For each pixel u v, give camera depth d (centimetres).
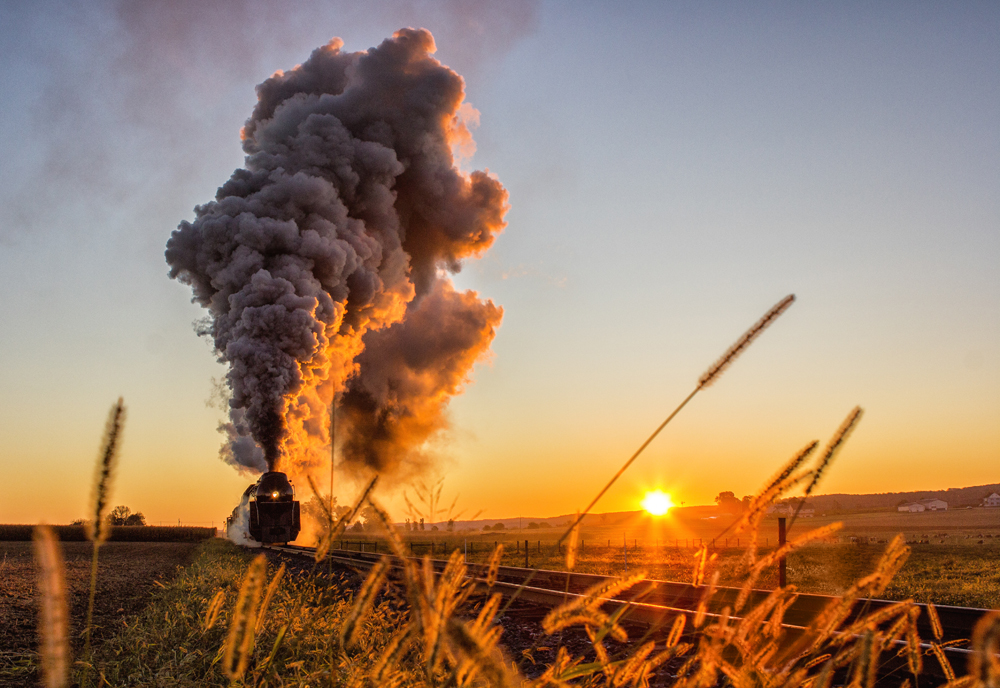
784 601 109
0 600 1043
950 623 645
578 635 568
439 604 90
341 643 103
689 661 115
